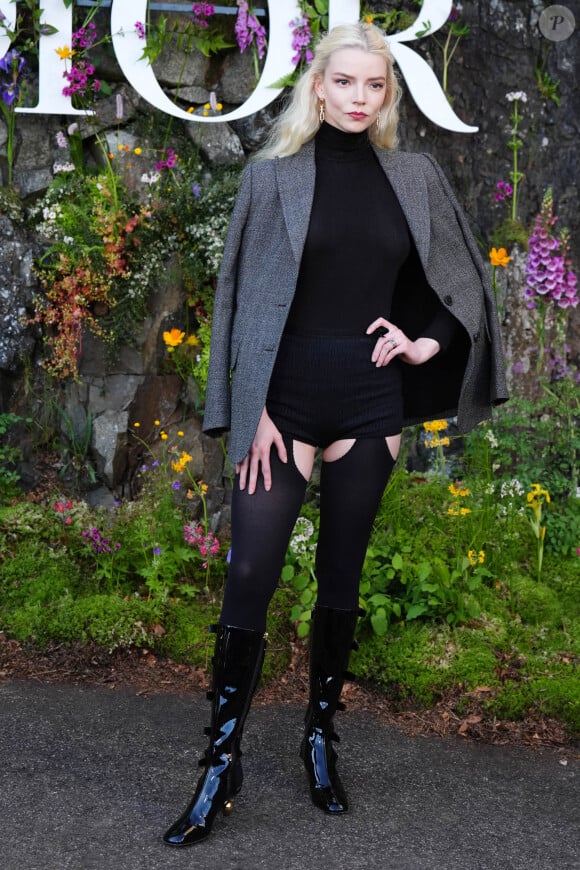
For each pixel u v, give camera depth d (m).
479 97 4.31
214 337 2.35
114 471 4.05
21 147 4.11
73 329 3.96
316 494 4.09
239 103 4.20
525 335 4.33
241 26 4.07
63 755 2.59
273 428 2.27
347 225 2.28
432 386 2.61
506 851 2.21
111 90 4.16
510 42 4.31
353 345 2.29
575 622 3.54
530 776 2.65
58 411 4.08
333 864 2.11
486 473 3.91
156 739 2.73
